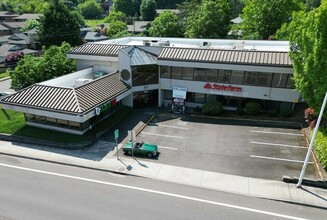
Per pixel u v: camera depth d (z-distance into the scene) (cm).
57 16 7125
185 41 4591
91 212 1928
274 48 3912
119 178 2341
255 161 2558
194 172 2408
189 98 3888
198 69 3578
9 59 6500
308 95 2659
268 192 2139
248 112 3522
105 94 3272
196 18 6319
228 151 2742
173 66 3662
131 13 14825
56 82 3531
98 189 2188
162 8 15075
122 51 3572
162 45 4178
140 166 2503
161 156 2673
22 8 15312
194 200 2058
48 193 2136
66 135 3022
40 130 3152
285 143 2866
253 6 5953
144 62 3644
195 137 3044
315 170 2388
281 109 3547
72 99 2944
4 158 2664
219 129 3225
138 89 3759
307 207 1991
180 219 1867
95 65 4219
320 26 2272
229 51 3528
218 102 3634
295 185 2214
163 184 2253
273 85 3369
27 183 2267
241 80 3459
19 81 4428
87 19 17262
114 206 1991
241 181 2277
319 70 2402
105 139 3014
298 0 5478
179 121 3475
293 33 2784
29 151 2780
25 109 3027
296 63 2759
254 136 3034
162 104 4012
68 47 5172
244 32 6400
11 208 1969
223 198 2081
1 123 3328
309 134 2916
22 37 8875
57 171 2448
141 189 2189
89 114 2873
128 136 3089
